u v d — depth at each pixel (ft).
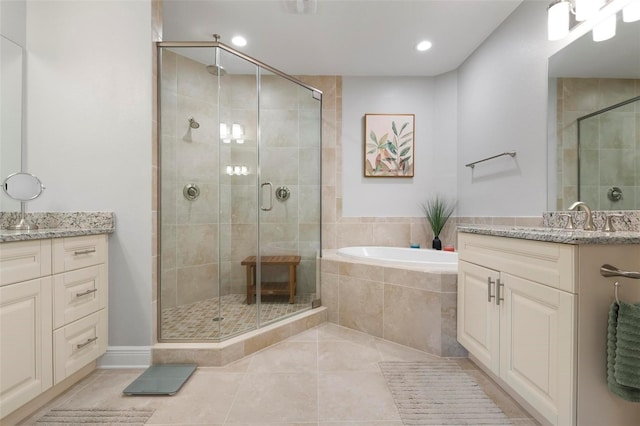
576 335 3.36
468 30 8.14
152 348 5.90
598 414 3.37
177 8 7.16
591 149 5.35
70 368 4.89
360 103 10.83
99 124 5.92
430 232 10.86
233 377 5.47
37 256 4.33
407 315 6.75
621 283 3.40
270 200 8.34
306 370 5.71
